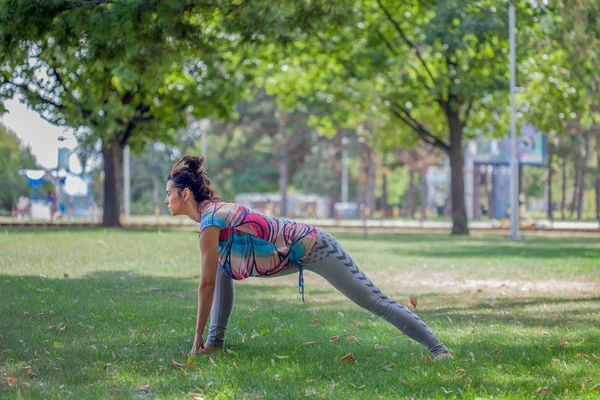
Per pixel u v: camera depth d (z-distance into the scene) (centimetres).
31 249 1611
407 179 8450
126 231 2458
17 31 921
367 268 1423
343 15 1056
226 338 629
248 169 7638
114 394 432
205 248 505
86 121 2223
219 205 507
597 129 5494
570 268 1400
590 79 1706
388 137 3497
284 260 501
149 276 1212
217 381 465
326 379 475
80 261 1422
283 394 430
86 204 5434
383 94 2986
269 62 2850
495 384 453
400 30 2794
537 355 545
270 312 799
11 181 4875
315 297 981
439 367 496
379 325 710
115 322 707
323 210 7631
